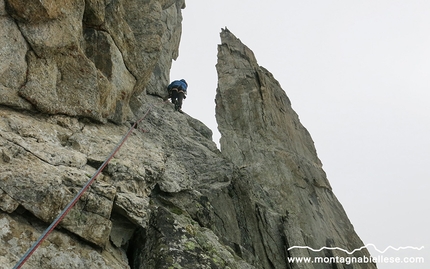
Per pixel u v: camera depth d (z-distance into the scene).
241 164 14.59
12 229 4.66
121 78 8.27
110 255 5.83
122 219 6.29
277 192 13.35
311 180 15.38
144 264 6.25
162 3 14.07
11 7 5.75
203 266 6.45
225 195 10.18
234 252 8.05
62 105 6.57
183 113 13.69
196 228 7.58
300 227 12.23
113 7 8.12
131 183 6.60
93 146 6.72
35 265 4.58
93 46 7.68
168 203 7.96
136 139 8.31
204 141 12.11
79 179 5.61
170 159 9.23
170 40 18.44
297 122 19.44
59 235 5.11
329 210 14.80
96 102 7.18
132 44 8.63
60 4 6.34
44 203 4.99
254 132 16.05
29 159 5.28
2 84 5.68
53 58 6.41
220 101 17.67
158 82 15.34
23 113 6.03
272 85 20.09
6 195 4.72
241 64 19.34
